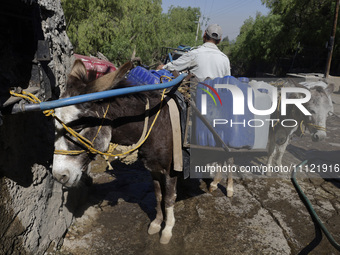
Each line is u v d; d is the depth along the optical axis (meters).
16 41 2.14
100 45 17.94
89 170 3.66
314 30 25.33
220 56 3.64
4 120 1.98
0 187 1.94
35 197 2.36
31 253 2.28
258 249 2.91
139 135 2.38
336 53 25.17
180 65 3.60
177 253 2.80
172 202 2.81
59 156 2.08
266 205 3.72
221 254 2.82
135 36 19.91
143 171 4.54
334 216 3.55
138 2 20.62
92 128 2.09
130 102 2.31
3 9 1.85
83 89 2.04
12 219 2.05
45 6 2.64
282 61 29.66
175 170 2.55
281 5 27.67
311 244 3.03
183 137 2.60
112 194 3.68
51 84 2.65
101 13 17.00
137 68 2.94
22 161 2.21
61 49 3.14
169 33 25.59
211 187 3.94
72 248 2.74
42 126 2.54
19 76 2.19
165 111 2.50
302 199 3.89
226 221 3.33
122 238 2.93
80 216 3.16
